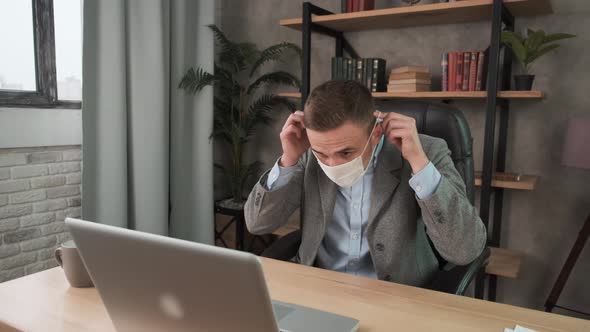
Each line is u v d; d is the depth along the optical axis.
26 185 2.06
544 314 0.85
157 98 2.40
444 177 1.13
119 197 2.26
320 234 1.32
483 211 1.97
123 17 2.21
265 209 1.33
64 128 2.16
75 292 0.96
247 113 2.95
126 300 0.68
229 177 2.90
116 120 2.21
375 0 2.50
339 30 2.59
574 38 2.10
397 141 1.12
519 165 2.28
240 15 3.04
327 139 1.03
